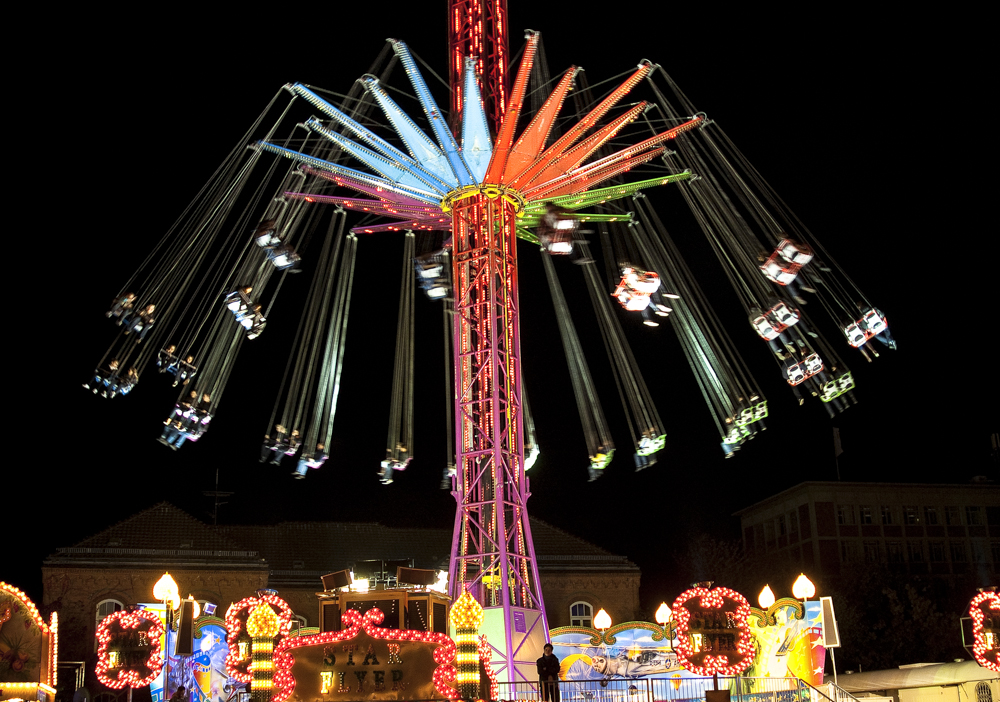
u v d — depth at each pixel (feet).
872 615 172.24
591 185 100.07
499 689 78.84
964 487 249.34
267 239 102.78
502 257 95.30
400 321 134.51
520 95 93.25
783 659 85.92
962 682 105.81
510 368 92.73
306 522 177.58
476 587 87.45
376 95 95.14
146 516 160.25
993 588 76.33
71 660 143.84
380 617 71.46
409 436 130.82
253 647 70.18
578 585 167.43
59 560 149.38
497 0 104.17
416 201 100.32
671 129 99.96
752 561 202.39
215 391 115.44
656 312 105.70
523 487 90.68
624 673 88.94
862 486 244.63
